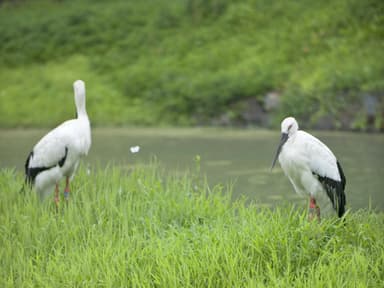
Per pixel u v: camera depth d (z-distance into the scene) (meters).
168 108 22.66
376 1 24.56
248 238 7.23
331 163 8.55
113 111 22.84
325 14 25.17
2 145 18.02
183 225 8.34
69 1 33.12
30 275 6.89
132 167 13.99
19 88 25.12
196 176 10.44
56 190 9.39
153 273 6.79
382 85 19.77
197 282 6.53
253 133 19.62
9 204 9.00
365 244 7.18
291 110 20.38
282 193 11.45
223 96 21.89
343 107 19.89
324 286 6.30
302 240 7.07
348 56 22.42
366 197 11.05
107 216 8.52
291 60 23.44
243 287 6.41
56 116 22.91
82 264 6.94
